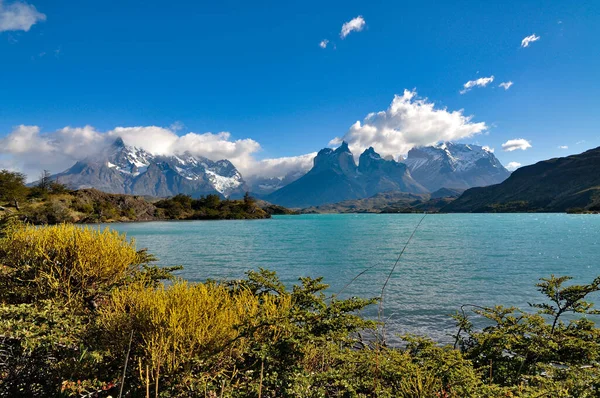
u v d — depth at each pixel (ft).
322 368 16.30
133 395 12.75
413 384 12.64
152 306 14.74
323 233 258.57
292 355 14.82
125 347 13.94
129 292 17.85
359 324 16.83
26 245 20.36
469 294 59.98
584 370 14.29
